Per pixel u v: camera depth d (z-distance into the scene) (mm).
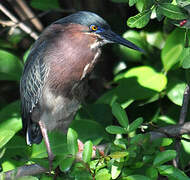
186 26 5961
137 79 8180
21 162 7098
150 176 5527
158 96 8305
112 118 8828
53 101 8477
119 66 9859
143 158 5734
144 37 9219
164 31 9078
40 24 11438
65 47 8242
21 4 11195
